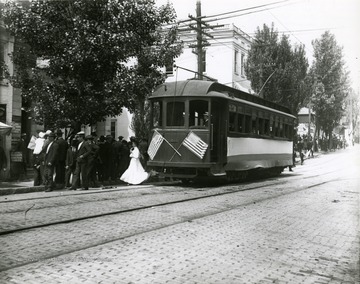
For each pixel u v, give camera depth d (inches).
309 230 346.0
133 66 715.4
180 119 651.5
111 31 633.0
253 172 843.4
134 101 678.5
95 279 212.7
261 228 347.9
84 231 322.0
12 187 557.3
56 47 641.0
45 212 394.6
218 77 1488.7
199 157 632.4
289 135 1016.9
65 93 669.3
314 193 598.9
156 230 328.8
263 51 1327.5
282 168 982.4
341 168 1189.7
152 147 669.9
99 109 658.8
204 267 238.2
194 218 383.9
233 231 333.4
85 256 253.6
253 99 829.2
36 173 601.9
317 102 1459.2
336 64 1360.7
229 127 681.0
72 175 623.8
